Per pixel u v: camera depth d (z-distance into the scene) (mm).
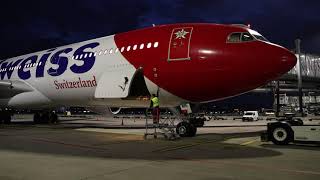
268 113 85875
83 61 21234
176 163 9711
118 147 13375
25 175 8086
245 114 46562
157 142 15195
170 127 17234
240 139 16812
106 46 20531
